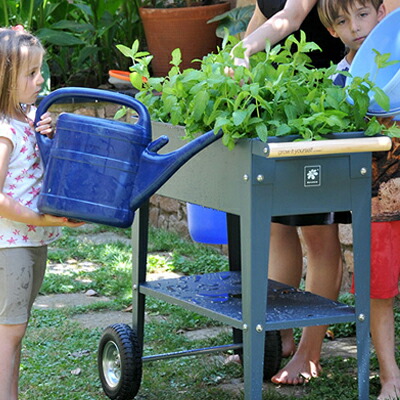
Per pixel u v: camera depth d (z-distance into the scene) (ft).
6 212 15.31
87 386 19.35
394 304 24.26
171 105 16.67
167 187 17.87
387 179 17.42
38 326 23.52
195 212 23.40
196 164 16.60
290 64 15.97
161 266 30.14
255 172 14.90
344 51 20.71
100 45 42.11
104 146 14.94
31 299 16.75
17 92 15.78
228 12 34.12
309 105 15.60
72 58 43.47
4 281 15.94
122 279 27.99
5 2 40.14
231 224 20.12
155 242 33.30
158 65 35.99
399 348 20.76
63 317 24.36
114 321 24.22
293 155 14.62
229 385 19.21
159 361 20.67
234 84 15.40
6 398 16.02
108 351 18.89
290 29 18.15
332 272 19.25
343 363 20.20
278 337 19.13
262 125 14.73
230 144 15.07
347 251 26.16
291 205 15.29
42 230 16.22
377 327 17.97
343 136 15.51
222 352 21.15
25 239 15.99
